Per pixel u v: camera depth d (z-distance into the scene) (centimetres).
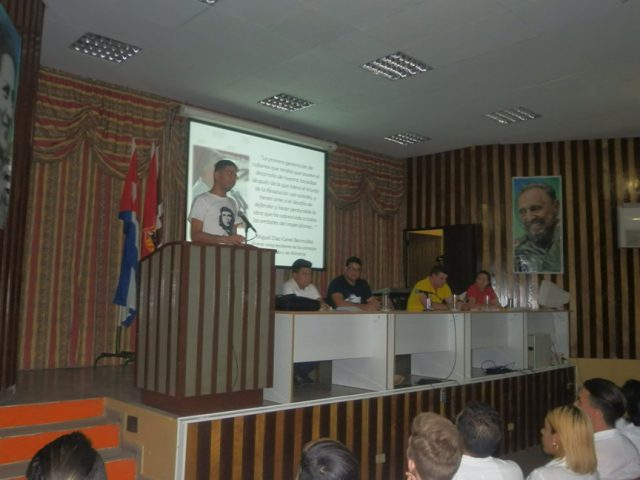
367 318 427
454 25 439
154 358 338
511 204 756
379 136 744
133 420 338
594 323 698
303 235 699
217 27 450
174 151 609
